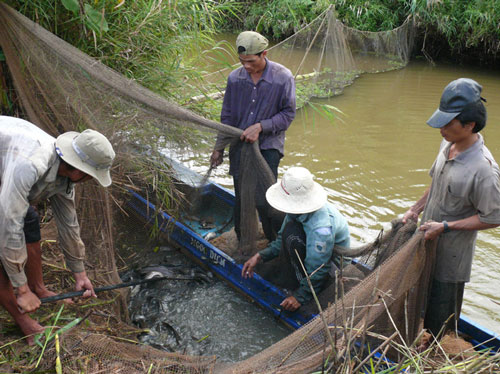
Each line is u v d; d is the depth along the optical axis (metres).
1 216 2.22
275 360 2.48
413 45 11.59
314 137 6.92
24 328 2.69
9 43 3.37
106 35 4.09
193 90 4.95
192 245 4.14
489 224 2.60
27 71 3.44
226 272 3.89
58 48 3.24
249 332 3.46
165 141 3.66
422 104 8.34
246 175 3.61
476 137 2.62
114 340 2.95
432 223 2.70
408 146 6.69
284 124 3.63
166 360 2.72
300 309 3.35
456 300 2.99
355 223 4.89
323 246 3.01
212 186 4.24
